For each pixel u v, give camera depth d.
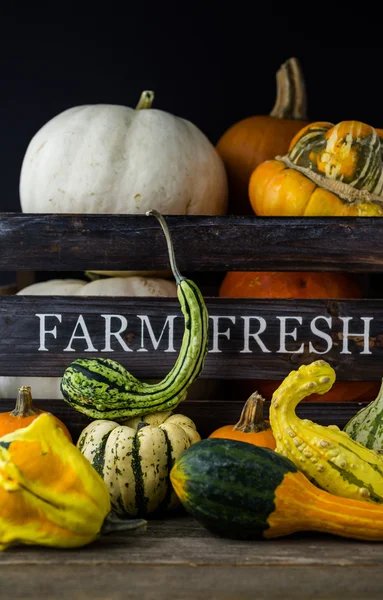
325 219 1.36
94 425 1.25
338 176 1.45
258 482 1.05
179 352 1.37
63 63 1.97
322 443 1.11
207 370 1.38
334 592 0.96
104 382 1.28
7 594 0.94
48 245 1.37
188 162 1.55
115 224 1.36
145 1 1.96
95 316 1.38
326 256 1.36
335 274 1.52
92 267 1.37
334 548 1.06
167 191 1.51
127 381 1.30
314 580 0.98
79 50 1.96
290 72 1.87
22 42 1.96
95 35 1.96
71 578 0.97
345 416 1.40
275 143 1.79
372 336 1.38
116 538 1.10
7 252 1.37
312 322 1.38
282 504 1.05
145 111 1.60
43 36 1.96
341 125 1.47
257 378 1.38
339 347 1.38
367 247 1.36
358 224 1.36
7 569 0.99
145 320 1.38
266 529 1.06
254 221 1.36
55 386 1.49
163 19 1.97
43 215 1.36
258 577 0.98
